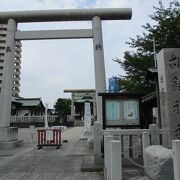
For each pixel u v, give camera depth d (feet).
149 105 51.34
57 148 56.08
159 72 28.99
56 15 55.67
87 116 89.10
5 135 55.26
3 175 31.40
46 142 56.80
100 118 49.90
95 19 55.01
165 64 26.86
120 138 34.17
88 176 30.66
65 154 47.98
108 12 54.95
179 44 61.05
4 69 55.98
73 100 181.16
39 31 56.08
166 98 26.50
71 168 35.37
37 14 55.98
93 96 175.63
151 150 25.67
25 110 180.45
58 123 152.35
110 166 22.62
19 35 56.65
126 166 33.42
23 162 40.01
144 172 28.58
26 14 56.29
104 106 37.76
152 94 47.52
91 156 43.78
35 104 179.42
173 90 26.43
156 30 63.98
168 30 62.18
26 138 80.59
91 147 56.08
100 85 52.26
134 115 37.76
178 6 64.85
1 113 55.36
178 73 26.68
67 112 221.25
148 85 65.10
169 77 26.63
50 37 55.62
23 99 185.78
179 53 26.94
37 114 196.03
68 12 55.26
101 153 35.01
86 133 87.04
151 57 64.59
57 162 39.93
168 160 22.06
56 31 55.77
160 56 28.35
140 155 33.71
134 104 37.99
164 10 65.10
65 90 177.37
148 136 29.91
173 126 25.86
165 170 22.04
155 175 22.77
